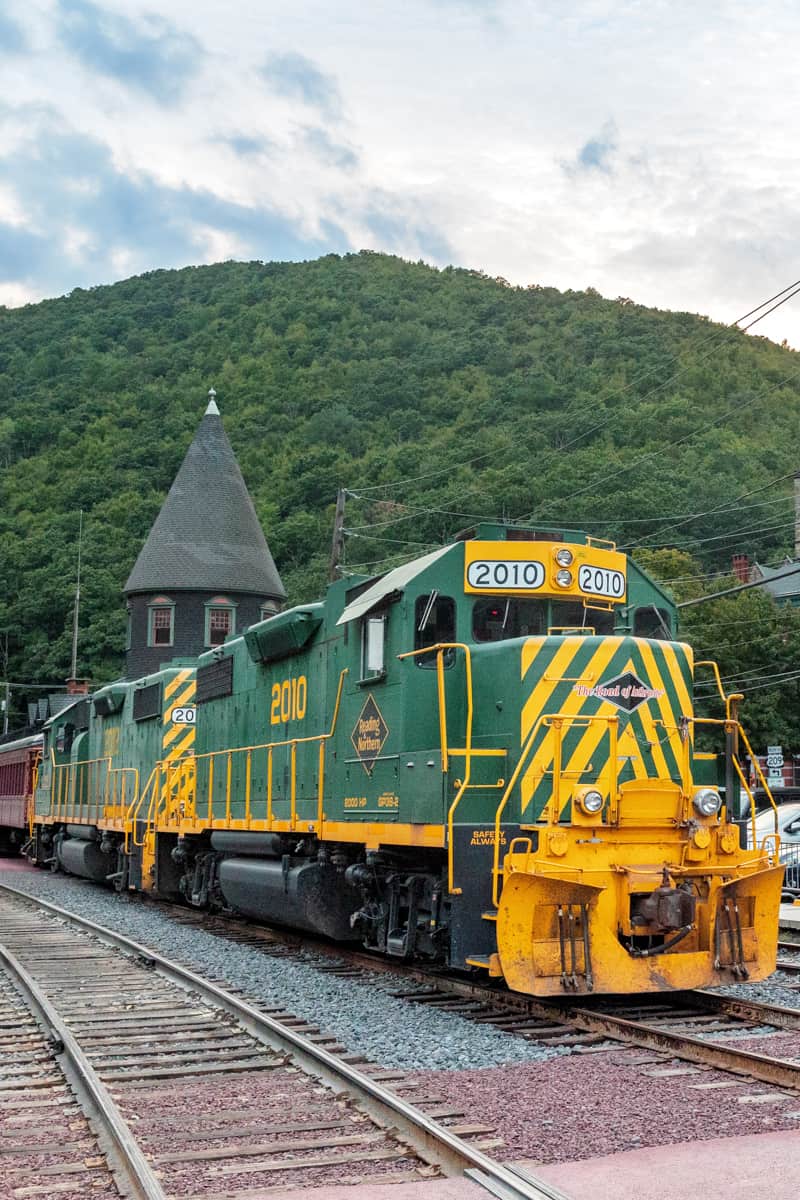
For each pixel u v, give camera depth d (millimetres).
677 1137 6934
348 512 79188
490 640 12719
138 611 51719
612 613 13086
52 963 14883
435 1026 10516
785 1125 7121
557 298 152375
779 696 39656
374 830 13109
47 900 24156
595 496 67812
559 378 100875
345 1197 5941
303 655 16328
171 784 22188
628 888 10703
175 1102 7988
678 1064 8867
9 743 45062
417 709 12508
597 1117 7379
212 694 20781
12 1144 7082
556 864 10695
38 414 135875
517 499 66875
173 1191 6137
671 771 11820
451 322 149250
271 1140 7082
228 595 51344
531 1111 7523
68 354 163000
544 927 10508
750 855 11445
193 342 158500
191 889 21281
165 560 51375
